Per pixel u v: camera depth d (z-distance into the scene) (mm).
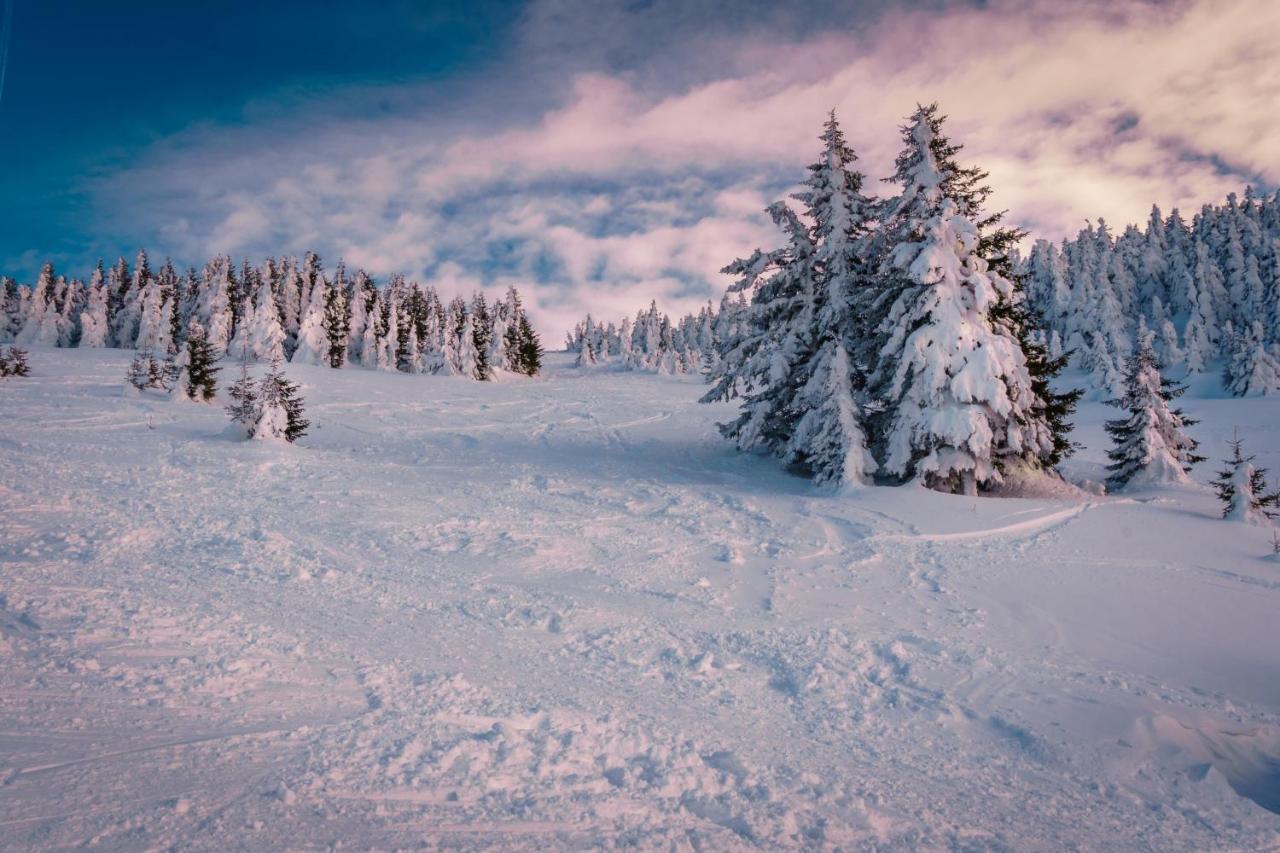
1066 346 79500
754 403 23547
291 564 10609
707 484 20562
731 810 4602
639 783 4902
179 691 5613
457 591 10031
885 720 6656
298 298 83750
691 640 8625
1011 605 10375
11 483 14547
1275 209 95250
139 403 30297
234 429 23906
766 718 6539
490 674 6957
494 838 3953
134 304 73500
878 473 20391
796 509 16875
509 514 15742
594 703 6457
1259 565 11961
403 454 25047
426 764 4781
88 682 5562
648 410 40906
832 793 5004
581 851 3908
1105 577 11484
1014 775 5621
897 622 9648
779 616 9766
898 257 18109
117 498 14328
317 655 7000
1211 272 84562
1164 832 4809
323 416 32344
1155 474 23297
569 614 9234
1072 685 7559
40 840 3424
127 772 4215
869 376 20812
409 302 86562
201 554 10742
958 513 15500
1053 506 15938
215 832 3670
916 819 4785
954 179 18969
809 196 21906
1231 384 59219
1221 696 7418
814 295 22062
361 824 3938
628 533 14461
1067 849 4523
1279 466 32656
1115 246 100625
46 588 8016
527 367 87000
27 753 4312
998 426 17812
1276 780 5762
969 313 17703
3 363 37125
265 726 5160
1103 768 5730
